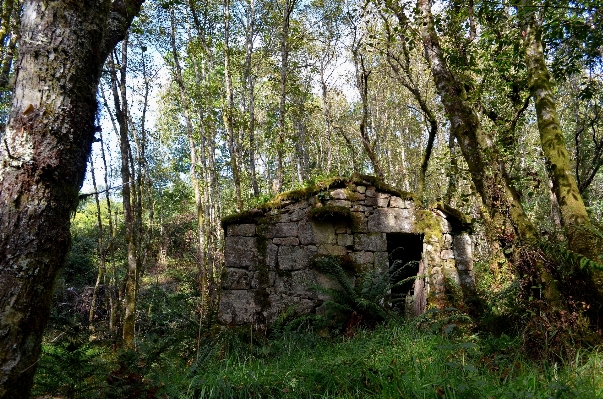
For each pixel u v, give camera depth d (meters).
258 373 3.67
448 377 3.02
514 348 4.20
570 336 3.99
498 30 7.00
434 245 7.17
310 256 6.96
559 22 5.59
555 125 5.24
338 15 14.31
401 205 7.46
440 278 6.93
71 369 3.92
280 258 7.01
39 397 3.82
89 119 2.52
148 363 4.21
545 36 5.91
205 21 13.20
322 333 6.29
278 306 6.79
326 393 3.13
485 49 7.40
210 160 16.48
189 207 24.64
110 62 9.27
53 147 2.31
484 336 5.14
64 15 2.42
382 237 7.20
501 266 6.89
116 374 3.69
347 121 21.70
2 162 2.24
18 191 2.21
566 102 12.34
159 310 7.87
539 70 5.54
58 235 2.30
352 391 3.18
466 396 2.79
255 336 6.36
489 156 5.87
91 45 2.52
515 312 5.05
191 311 7.28
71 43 2.42
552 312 4.35
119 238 18.14
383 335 4.96
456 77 7.03
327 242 7.04
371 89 19.70
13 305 2.11
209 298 8.97
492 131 8.15
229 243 7.09
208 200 17.98
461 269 7.61
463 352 3.75
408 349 4.06
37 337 2.21
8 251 2.14
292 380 3.42
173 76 15.20
